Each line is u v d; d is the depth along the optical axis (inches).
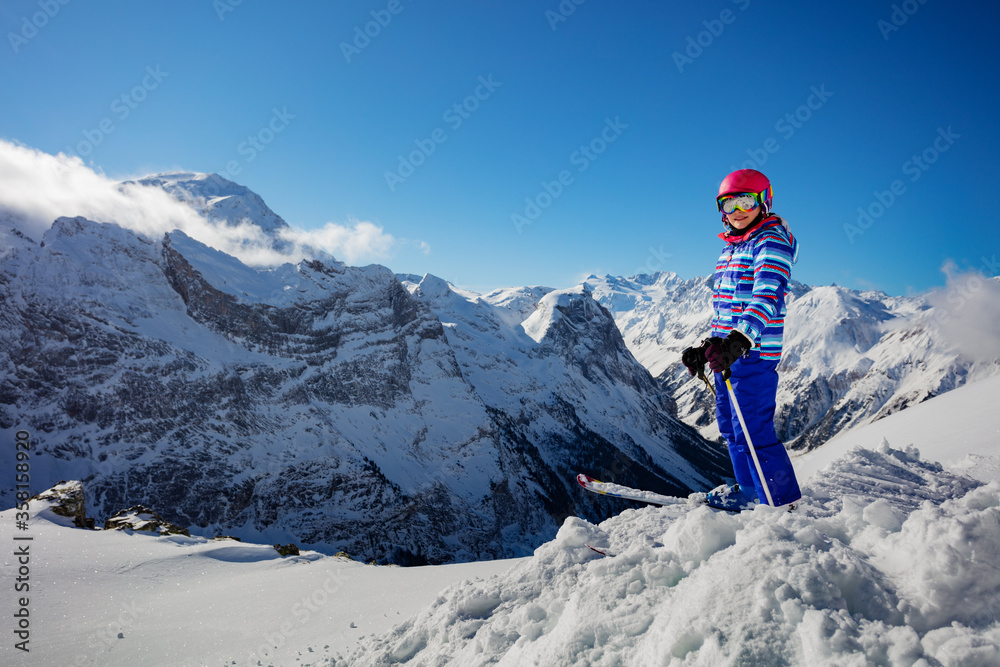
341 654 131.9
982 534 60.2
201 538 357.4
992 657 47.6
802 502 121.6
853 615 60.1
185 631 174.7
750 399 107.5
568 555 116.3
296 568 271.1
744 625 60.5
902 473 153.2
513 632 94.4
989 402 279.6
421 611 126.0
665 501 131.3
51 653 157.8
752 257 108.1
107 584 228.7
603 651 72.4
